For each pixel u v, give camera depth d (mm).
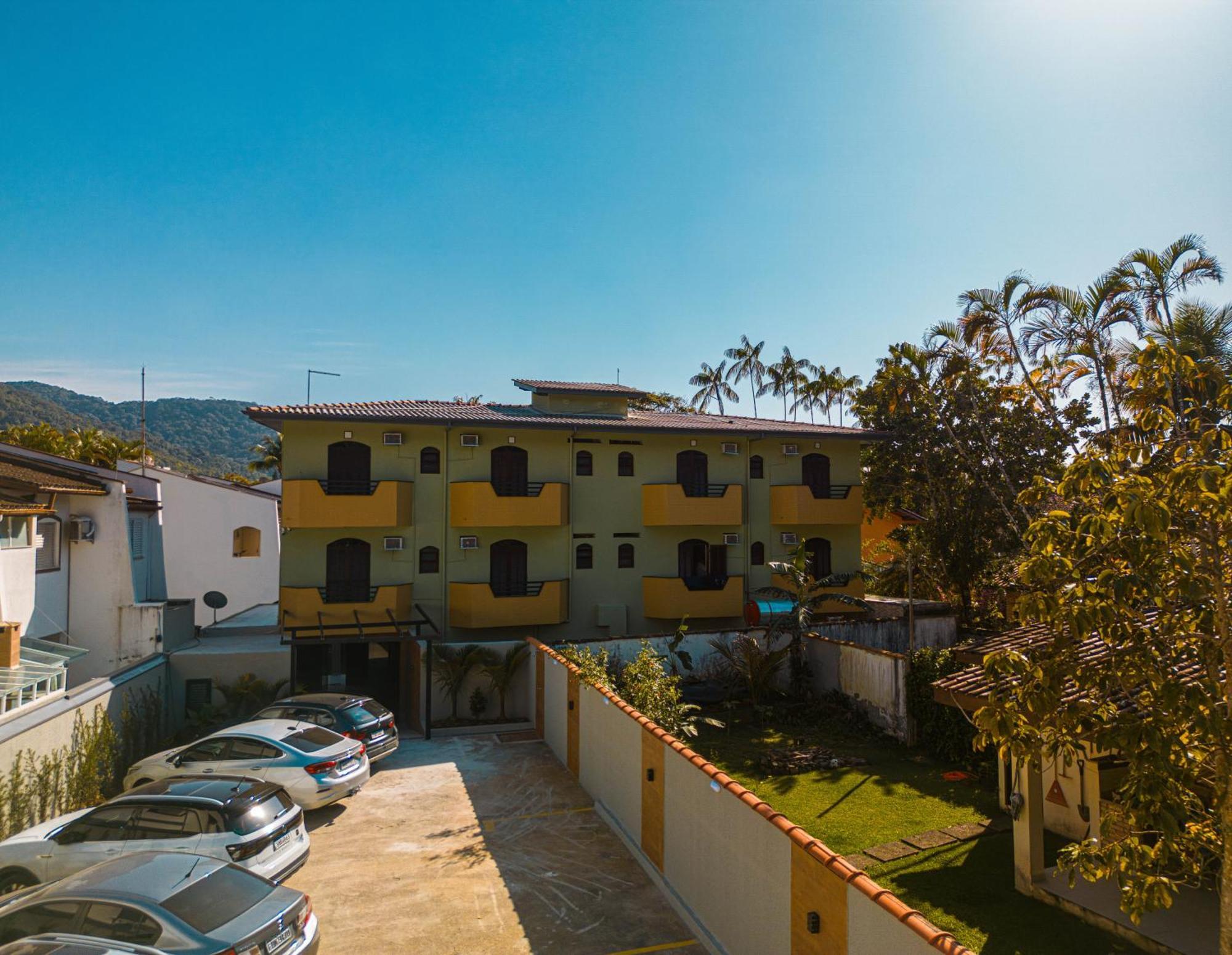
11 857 9656
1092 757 10609
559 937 8984
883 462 30891
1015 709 5590
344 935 9031
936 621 24156
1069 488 5582
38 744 12453
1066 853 5676
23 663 13664
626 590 25266
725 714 19375
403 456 23203
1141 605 5363
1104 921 8844
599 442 25250
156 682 18141
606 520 25172
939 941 5043
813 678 20438
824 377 51625
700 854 9062
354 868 10961
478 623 22703
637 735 11570
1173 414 5789
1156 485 5234
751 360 57344
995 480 28109
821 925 6500
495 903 9844
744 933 7918
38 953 6246
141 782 13430
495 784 14852
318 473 22516
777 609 25141
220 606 22875
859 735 17609
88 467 21156
